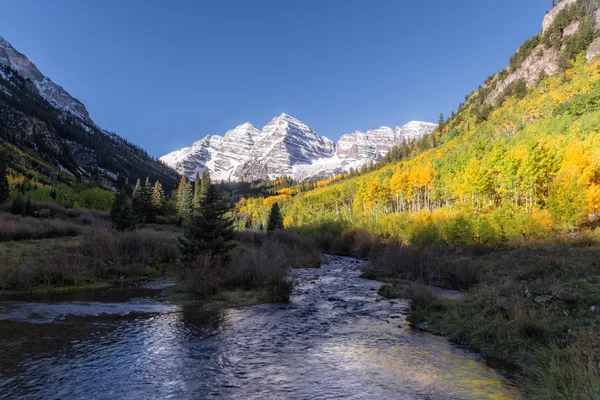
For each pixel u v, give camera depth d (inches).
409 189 3435.0
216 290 787.4
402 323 542.9
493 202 2253.9
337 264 1578.5
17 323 483.8
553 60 6441.9
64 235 1686.8
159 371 321.4
